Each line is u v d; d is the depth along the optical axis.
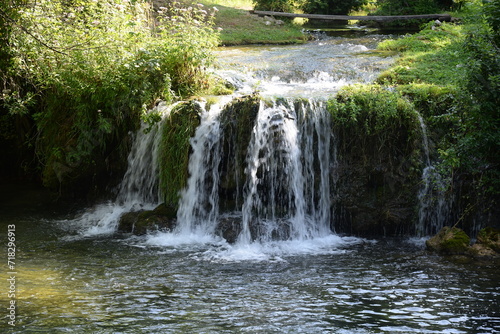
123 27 12.49
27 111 12.12
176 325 6.54
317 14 23.97
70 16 12.14
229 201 10.83
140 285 7.84
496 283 7.97
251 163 10.62
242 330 6.42
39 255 9.17
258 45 19.28
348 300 7.33
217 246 9.81
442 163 10.09
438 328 6.52
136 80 11.96
